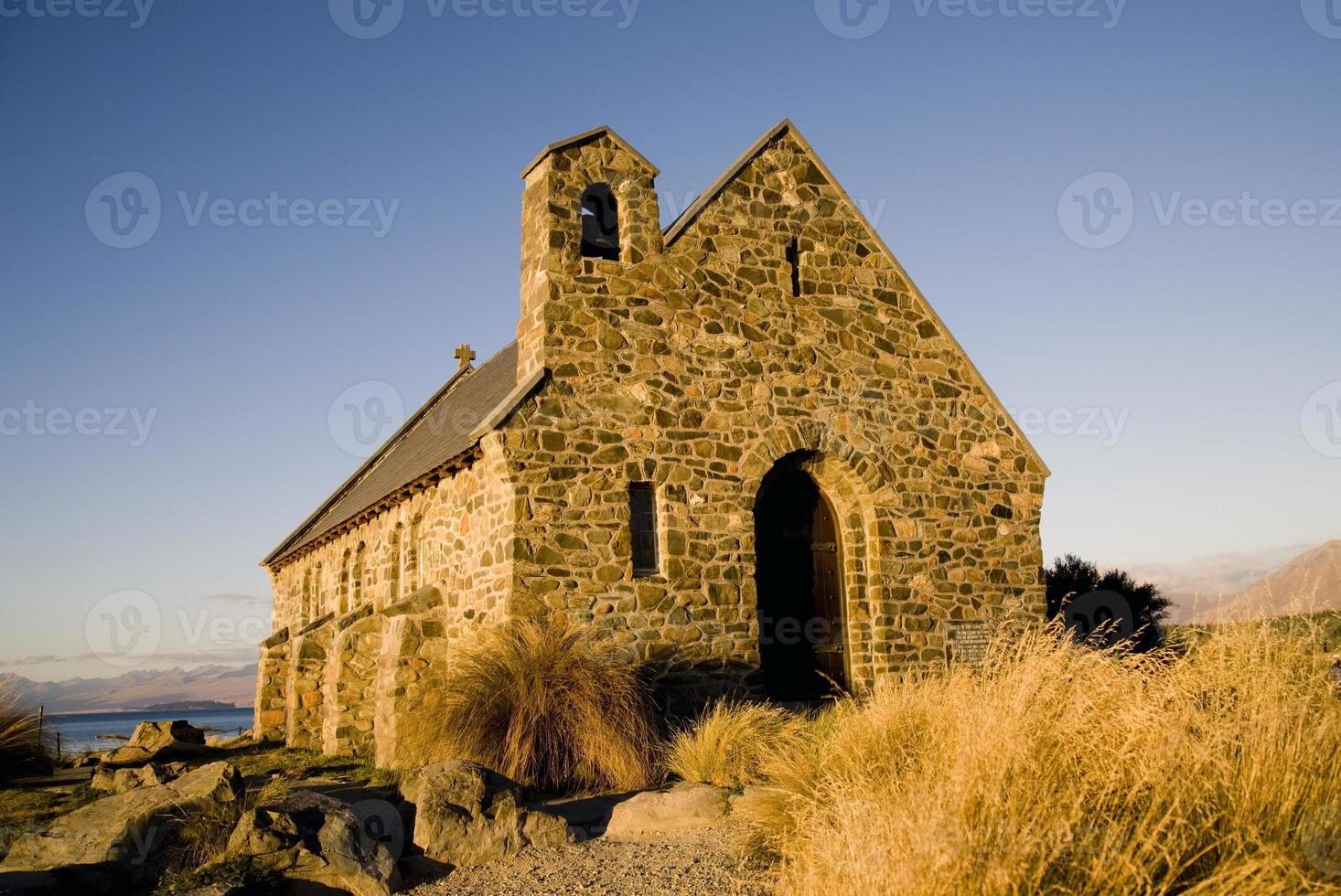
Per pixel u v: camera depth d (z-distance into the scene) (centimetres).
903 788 642
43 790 1233
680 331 1452
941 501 1619
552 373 1352
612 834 853
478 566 1377
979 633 1596
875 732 783
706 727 1103
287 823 764
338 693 1542
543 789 1040
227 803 807
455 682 1113
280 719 2059
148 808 795
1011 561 1658
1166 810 519
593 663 1138
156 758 1716
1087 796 549
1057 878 482
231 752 1819
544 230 1399
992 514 1658
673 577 1369
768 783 969
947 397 1666
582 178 1434
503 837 810
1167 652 700
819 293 1588
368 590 2016
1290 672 636
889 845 511
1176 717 576
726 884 688
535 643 1134
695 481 1416
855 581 1566
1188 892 468
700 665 1357
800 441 1512
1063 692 649
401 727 1274
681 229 1484
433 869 776
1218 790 540
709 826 862
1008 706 615
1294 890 463
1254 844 503
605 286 1412
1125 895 469
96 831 777
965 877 467
